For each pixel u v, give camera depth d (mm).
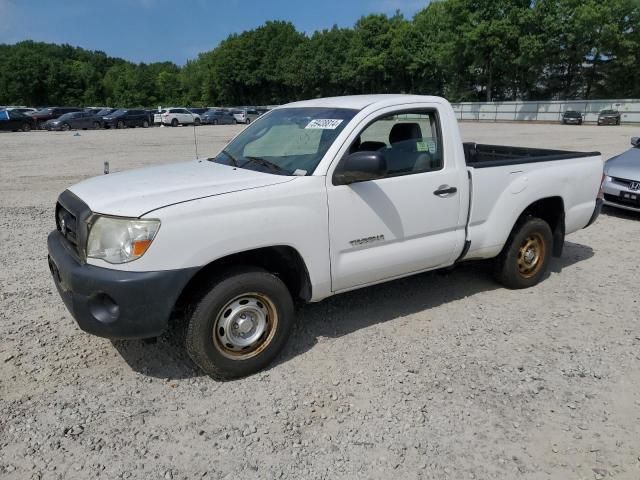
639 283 5555
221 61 92562
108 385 3576
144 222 3162
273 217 3523
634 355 4000
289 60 85000
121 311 3176
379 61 70938
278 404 3371
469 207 4637
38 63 93438
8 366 3791
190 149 21375
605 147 21281
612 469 2807
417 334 4340
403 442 3014
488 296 5160
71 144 24484
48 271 5863
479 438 3049
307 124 4230
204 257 3297
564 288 5398
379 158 3592
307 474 2770
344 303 4957
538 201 5246
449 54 61969
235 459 2879
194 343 3467
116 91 101812
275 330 3740
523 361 3904
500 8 57406
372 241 4043
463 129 39219
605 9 53375
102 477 2736
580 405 3365
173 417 3238
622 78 57094
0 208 9469
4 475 2736
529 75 60531
